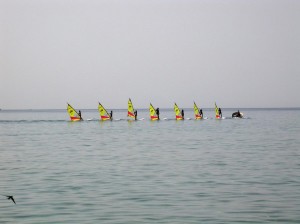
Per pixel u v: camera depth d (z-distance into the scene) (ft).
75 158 168.35
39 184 115.65
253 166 144.77
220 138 259.80
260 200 97.30
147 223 81.61
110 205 93.86
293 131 321.52
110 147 210.18
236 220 83.10
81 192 105.81
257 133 301.02
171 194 103.50
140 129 347.77
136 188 110.11
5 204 94.89
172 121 485.15
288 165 146.82
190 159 163.84
